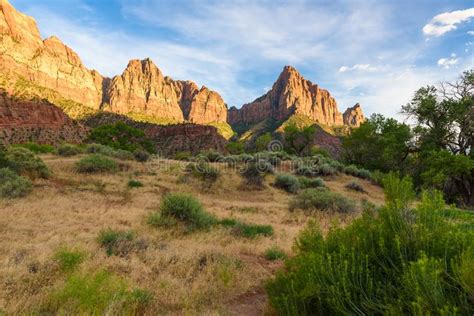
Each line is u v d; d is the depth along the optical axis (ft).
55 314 11.57
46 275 15.12
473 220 12.44
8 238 22.57
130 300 12.92
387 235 11.68
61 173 66.23
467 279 7.58
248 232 32.37
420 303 7.72
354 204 51.90
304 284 11.60
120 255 20.45
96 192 53.21
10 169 53.67
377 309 9.17
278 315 12.73
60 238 23.35
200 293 15.35
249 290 17.48
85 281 12.59
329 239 13.61
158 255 20.59
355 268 10.40
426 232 10.61
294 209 51.80
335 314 10.70
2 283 13.55
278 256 24.64
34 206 36.42
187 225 32.50
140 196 54.34
